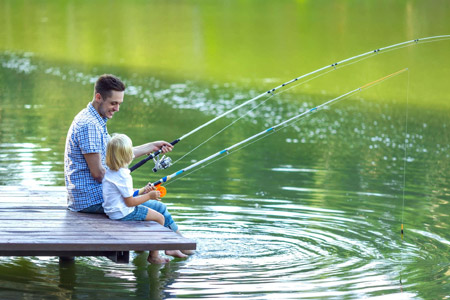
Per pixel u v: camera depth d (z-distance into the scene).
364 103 24.67
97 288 8.80
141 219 9.86
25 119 19.94
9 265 9.66
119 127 19.47
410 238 11.08
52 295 8.52
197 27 41.62
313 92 26.44
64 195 11.20
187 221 11.74
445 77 29.31
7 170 14.54
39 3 50.16
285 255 10.21
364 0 49.81
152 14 46.34
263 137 19.03
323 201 13.15
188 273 9.39
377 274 9.45
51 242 8.58
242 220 11.87
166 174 14.90
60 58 32.09
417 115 22.69
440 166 16.17
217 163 16.09
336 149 17.88
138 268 9.59
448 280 9.22
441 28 39.09
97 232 9.15
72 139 9.94
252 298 8.48
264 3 50.91
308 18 44.03
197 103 23.47
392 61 32.47
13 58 31.61
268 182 14.48
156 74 29.12
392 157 17.05
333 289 8.84
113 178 9.70
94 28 40.75
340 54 33.94
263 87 26.88
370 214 12.37
